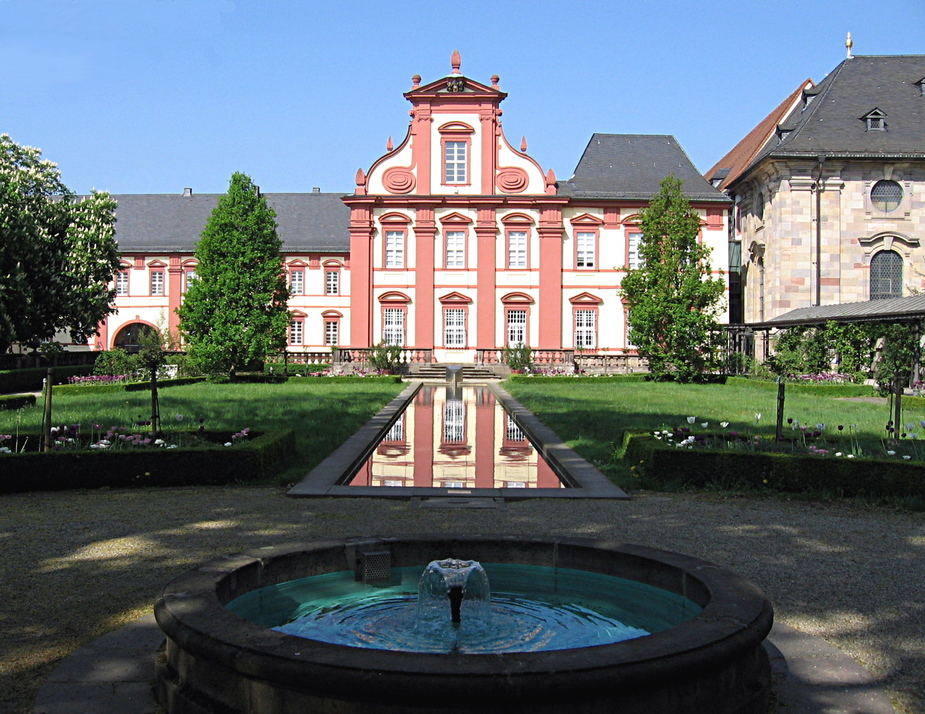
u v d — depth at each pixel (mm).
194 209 57625
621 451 13594
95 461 10906
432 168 43875
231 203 37531
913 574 6797
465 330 43812
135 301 54750
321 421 18609
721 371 40500
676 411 21547
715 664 3631
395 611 5145
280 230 55688
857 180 41844
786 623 5551
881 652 5043
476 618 4980
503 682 3289
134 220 56719
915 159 41188
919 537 8195
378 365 40969
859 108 43656
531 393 29656
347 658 3459
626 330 44281
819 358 34531
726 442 12695
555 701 3340
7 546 7629
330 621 4938
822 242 41781
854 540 8039
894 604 5984
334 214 57062
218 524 8602
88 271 39094
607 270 44250
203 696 3852
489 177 43875
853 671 4660
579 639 4648
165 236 55562
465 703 3301
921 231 41938
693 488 10977
